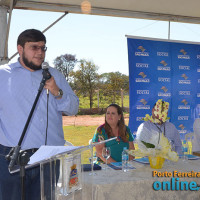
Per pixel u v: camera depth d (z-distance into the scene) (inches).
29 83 75.5
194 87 219.8
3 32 148.8
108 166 99.7
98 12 174.6
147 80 207.8
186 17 195.0
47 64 62.2
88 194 75.1
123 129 128.3
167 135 129.6
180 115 216.1
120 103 512.4
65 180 56.2
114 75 514.0
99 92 510.6
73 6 165.3
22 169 51.9
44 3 159.5
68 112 80.7
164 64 211.5
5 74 75.0
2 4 148.4
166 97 212.2
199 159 113.0
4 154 72.1
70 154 56.9
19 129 73.4
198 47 220.1
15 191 68.8
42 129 75.6
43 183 51.2
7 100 73.4
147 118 128.5
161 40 210.5
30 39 69.3
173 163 105.3
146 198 83.3
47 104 72.1
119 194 79.8
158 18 190.1
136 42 205.8
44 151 54.1
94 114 502.0
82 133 476.7
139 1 166.9
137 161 107.3
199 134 157.8
